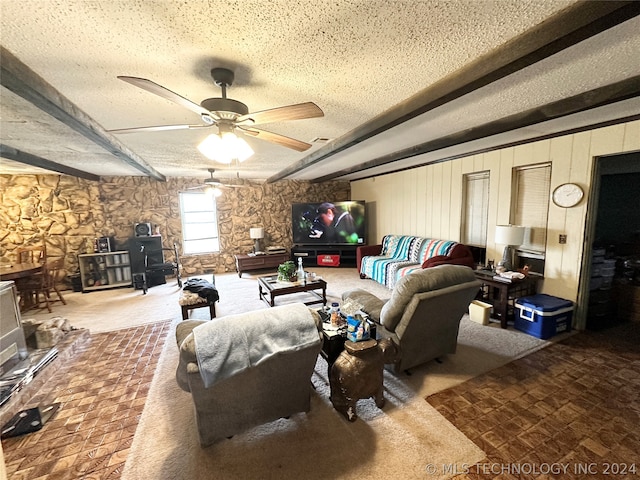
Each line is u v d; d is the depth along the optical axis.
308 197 7.23
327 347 2.10
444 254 4.23
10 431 1.77
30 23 1.15
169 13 1.12
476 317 3.35
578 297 3.08
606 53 1.49
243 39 1.32
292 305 1.68
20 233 4.86
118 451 1.66
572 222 3.08
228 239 6.59
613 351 2.64
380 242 6.48
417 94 1.94
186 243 6.29
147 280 5.30
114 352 2.84
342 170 5.59
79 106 2.05
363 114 2.36
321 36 1.30
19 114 2.16
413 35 1.31
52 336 2.75
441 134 3.07
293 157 4.18
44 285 4.08
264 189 6.82
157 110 2.17
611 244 3.75
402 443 1.67
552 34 1.22
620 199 3.68
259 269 6.71
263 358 1.46
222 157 1.90
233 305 4.19
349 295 2.93
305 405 1.85
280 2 1.07
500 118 2.54
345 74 1.68
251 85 1.81
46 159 3.84
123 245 5.45
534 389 2.12
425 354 2.36
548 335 2.90
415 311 2.02
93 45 1.33
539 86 1.90
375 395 1.92
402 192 5.69
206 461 1.58
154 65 1.53
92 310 4.07
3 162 3.78
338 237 6.60
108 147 2.81
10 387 2.04
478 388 2.15
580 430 1.73
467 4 1.11
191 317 3.74
